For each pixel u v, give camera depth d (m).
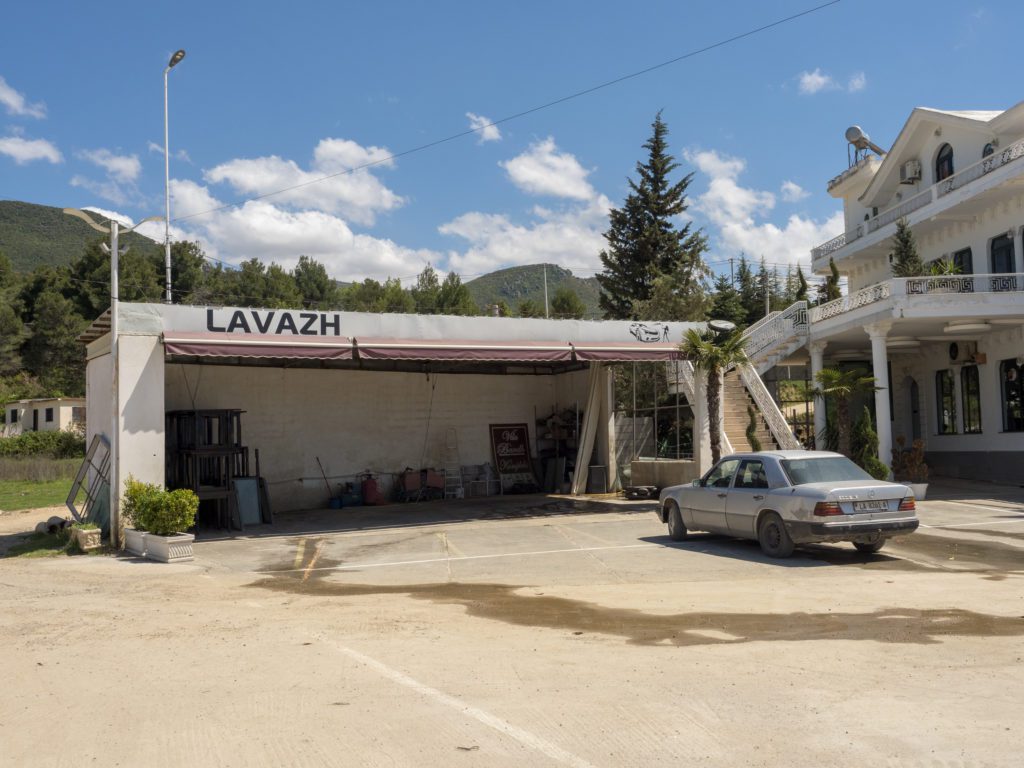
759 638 7.60
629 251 52.06
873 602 9.17
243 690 6.21
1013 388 25.34
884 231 29.66
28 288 69.06
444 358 18.50
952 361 28.02
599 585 10.95
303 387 23.98
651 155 52.38
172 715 5.63
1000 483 25.45
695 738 4.99
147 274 65.56
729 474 13.73
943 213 26.03
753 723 5.23
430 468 25.72
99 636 8.37
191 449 18.98
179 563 14.07
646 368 29.91
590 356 19.89
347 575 12.58
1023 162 22.22
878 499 12.02
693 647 7.32
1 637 8.41
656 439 27.58
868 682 6.09
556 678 6.38
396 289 84.06
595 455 26.62
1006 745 4.77
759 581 10.79
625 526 17.44
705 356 20.67
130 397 16.33
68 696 6.18
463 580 11.79
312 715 5.56
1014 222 24.42
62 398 51.94
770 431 24.84
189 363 22.33
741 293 64.75
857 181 36.53
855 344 28.62
